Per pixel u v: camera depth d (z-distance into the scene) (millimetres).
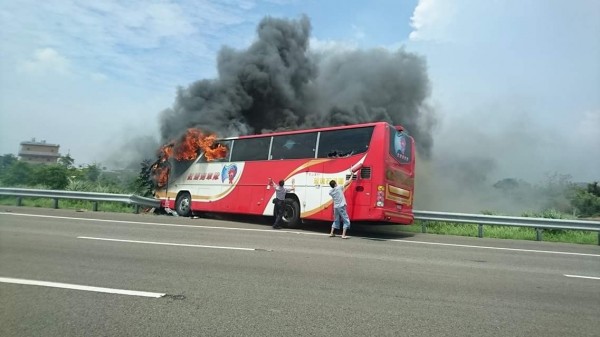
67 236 10594
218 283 6465
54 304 5277
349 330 4664
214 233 12438
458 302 5895
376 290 6383
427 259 9352
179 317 4922
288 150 15938
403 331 4680
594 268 9031
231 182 17359
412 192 15047
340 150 14586
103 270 7094
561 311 5660
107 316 4895
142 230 12336
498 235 16312
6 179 29984
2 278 6434
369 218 13477
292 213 15297
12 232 11016
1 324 4598
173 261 7984
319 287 6434
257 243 10727
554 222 14797
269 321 4875
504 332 4773
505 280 7441
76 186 22703
